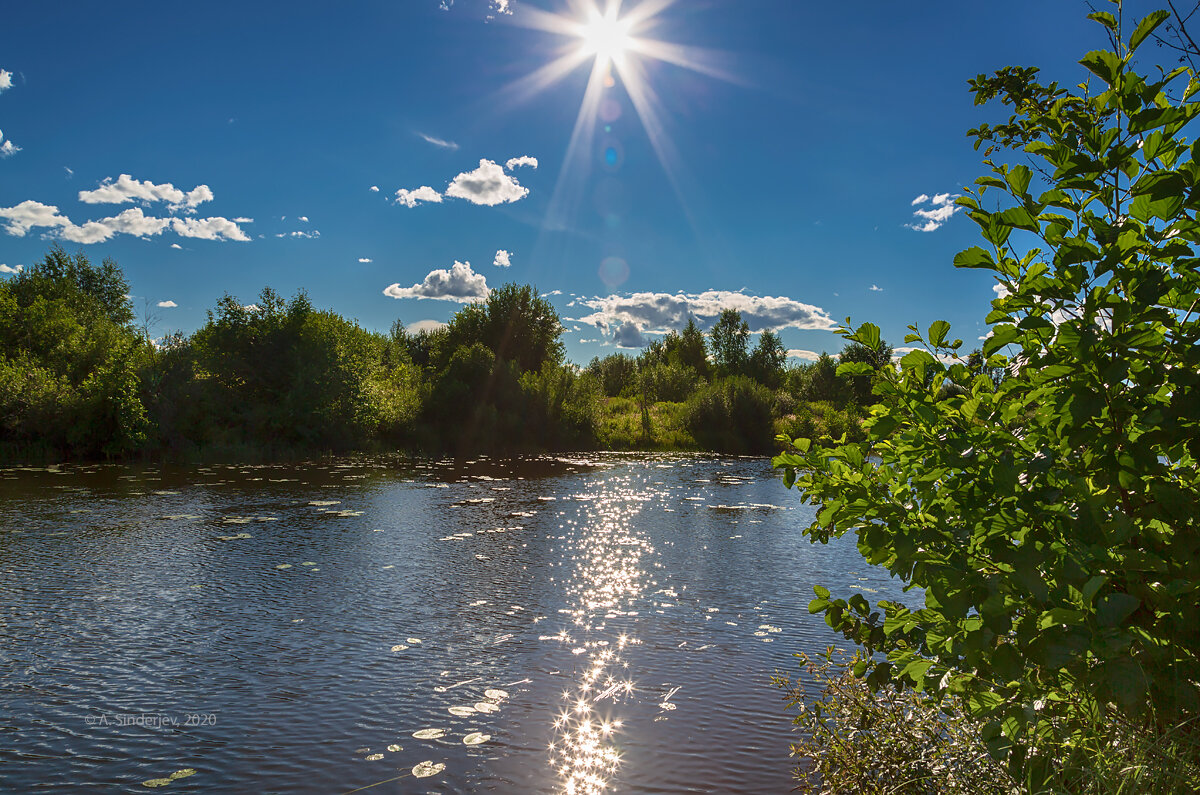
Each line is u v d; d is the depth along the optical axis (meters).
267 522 12.09
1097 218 2.09
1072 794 2.15
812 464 2.78
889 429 2.57
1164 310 1.98
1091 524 2.06
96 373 22.06
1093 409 1.98
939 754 3.09
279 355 25.31
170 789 4.06
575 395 32.88
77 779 4.16
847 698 3.78
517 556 9.99
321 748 4.55
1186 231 2.05
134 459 21.72
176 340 23.84
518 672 5.84
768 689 5.50
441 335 45.06
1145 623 2.21
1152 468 1.99
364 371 27.52
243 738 4.68
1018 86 3.95
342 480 18.19
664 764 4.34
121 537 10.69
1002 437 2.25
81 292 36.28
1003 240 2.29
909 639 3.03
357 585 8.41
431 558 9.79
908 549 2.36
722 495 16.83
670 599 8.00
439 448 27.95
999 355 2.54
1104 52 2.16
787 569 9.44
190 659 6.06
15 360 22.72
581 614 7.43
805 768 4.29
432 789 4.07
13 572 8.71
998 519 2.14
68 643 6.40
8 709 5.09
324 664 5.98
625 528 12.25
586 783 4.13
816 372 57.59
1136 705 1.96
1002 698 2.34
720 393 36.03
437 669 5.89
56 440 21.41
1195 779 2.02
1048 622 1.95
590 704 5.23
